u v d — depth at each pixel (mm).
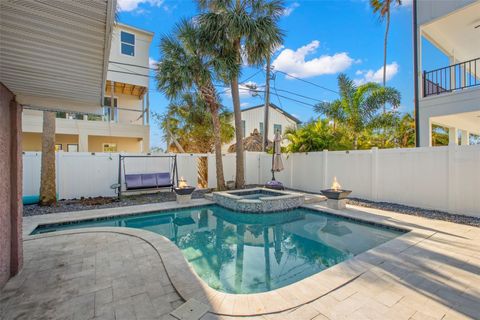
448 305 2299
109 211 6320
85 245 3951
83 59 2258
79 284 2729
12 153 2971
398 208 6438
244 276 3307
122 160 8977
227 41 8359
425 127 7465
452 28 7547
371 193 7520
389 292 2529
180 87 8609
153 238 4273
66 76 2619
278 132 9852
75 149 12461
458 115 7098
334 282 2746
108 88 13008
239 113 9586
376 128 9719
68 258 3432
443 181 5965
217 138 9531
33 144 11641
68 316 2178
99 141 13242
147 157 9578
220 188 9438
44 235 4434
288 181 10766
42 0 1512
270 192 8492
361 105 9375
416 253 3510
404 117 13055
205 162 11453
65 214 6008
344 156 8344
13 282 2768
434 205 6121
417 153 6457
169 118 13719
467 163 5562
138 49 12156
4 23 1720
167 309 2285
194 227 5703
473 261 3227
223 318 2154
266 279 3215
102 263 3273
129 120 13969
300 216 6465
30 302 2387
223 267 3611
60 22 1731
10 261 2893
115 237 4348
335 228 5406
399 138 12938
